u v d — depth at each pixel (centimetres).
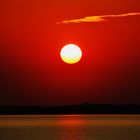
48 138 15562
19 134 17500
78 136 16400
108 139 15200
